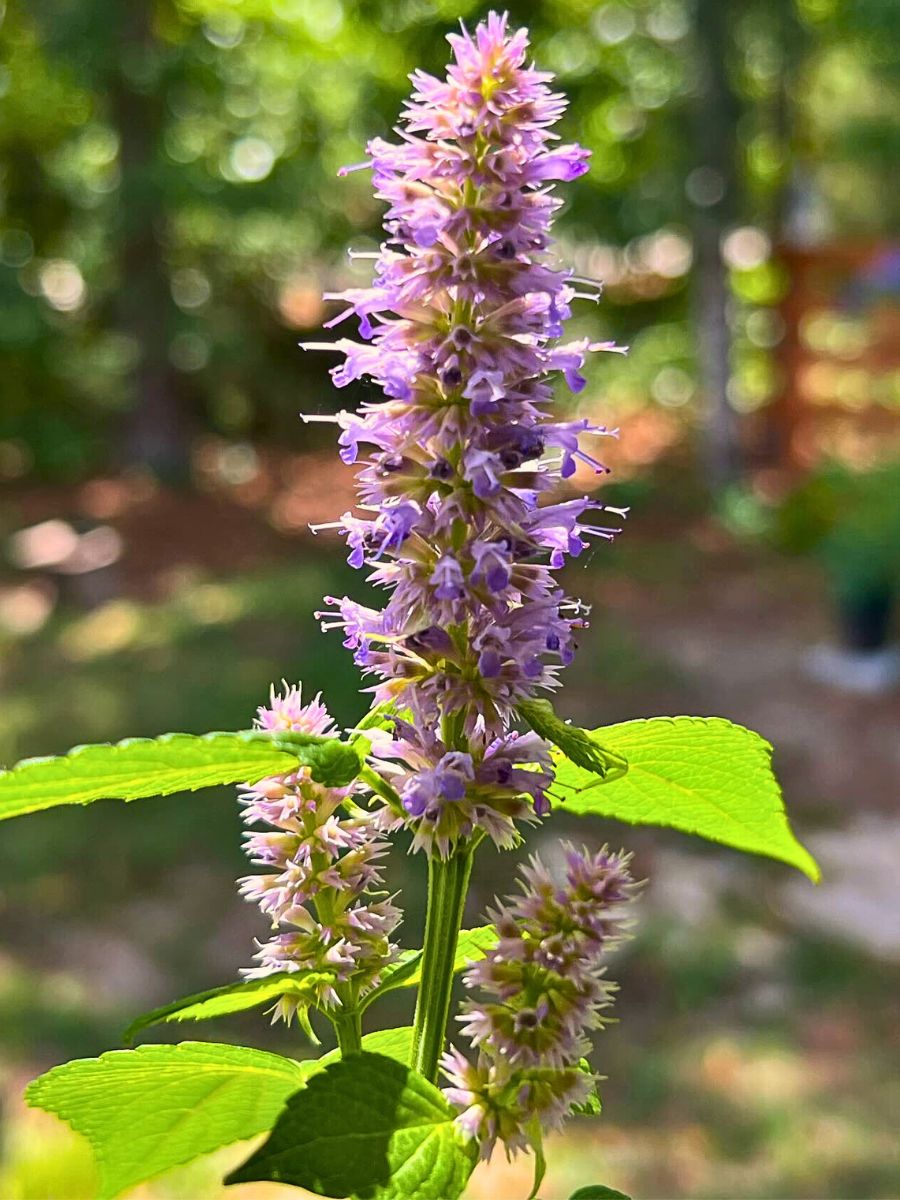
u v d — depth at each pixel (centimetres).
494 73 139
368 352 146
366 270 2389
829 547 1507
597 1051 793
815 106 2595
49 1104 138
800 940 929
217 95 2242
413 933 841
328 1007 149
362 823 152
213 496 2259
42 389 2520
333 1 2195
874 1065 771
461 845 146
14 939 906
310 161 2292
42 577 1802
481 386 138
